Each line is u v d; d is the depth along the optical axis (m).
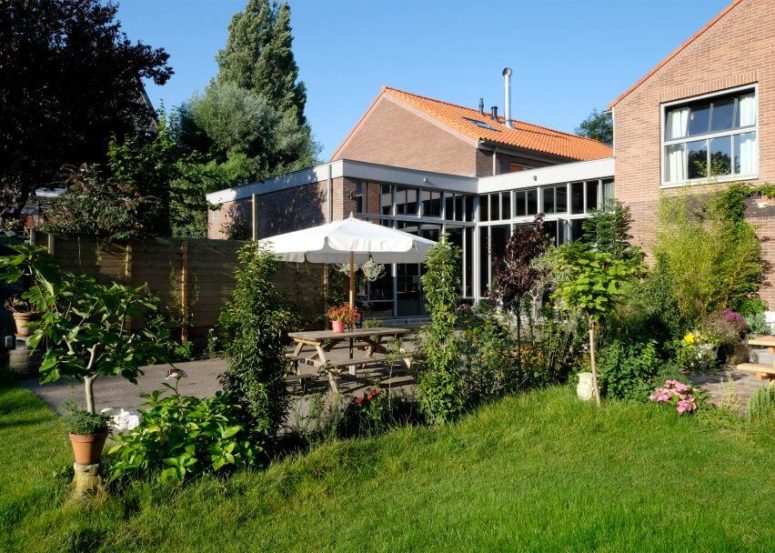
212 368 9.45
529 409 6.15
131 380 4.25
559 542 3.31
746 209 11.95
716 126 12.94
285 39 35.72
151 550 3.34
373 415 5.45
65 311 4.34
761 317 10.97
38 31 14.36
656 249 12.12
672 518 3.59
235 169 26.67
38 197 15.70
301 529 3.61
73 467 4.16
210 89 30.45
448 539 3.41
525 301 7.81
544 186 16.91
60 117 15.00
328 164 15.73
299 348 8.20
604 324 7.39
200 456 4.24
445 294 5.84
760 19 12.09
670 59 13.47
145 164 13.02
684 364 8.93
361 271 12.92
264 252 5.00
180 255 10.55
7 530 3.47
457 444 5.12
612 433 5.45
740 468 4.53
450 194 18.27
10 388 7.55
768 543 3.28
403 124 23.00
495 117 25.25
